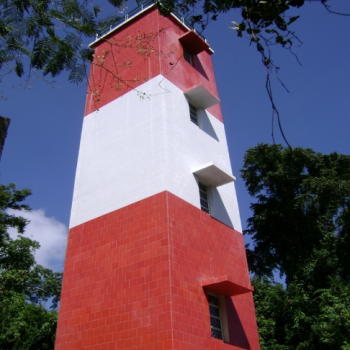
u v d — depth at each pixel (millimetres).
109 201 16516
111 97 20203
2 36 8844
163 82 18516
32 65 9211
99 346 13328
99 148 18719
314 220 26531
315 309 21938
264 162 29328
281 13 6023
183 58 21438
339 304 18344
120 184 16609
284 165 28031
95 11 9523
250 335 15453
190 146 17797
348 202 24281
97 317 13953
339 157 28594
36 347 23359
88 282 15008
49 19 9109
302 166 28312
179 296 12914
